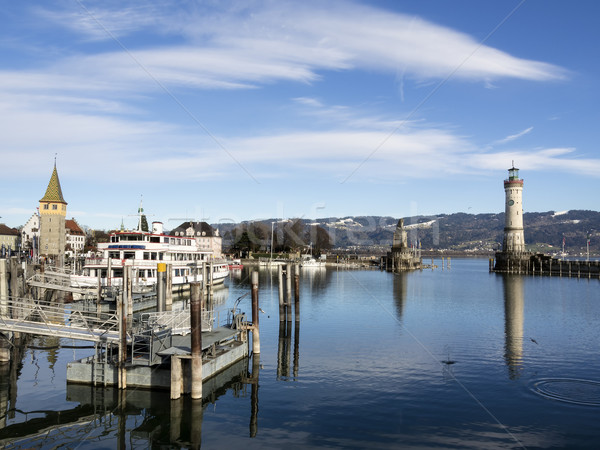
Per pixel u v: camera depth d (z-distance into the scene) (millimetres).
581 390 31656
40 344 44094
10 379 33562
